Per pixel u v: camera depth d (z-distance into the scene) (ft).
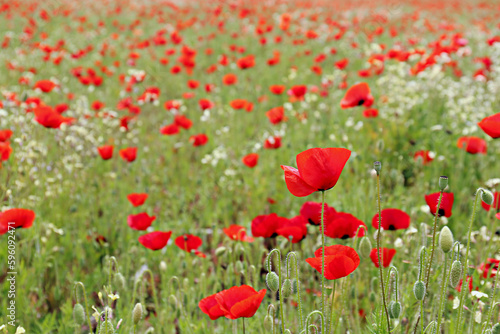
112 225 15.33
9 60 34.04
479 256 11.55
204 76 33.68
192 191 18.86
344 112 22.53
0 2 56.95
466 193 16.06
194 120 25.46
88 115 21.66
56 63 29.89
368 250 7.60
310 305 11.14
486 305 8.88
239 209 17.80
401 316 8.41
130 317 9.32
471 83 25.23
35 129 17.42
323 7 67.31
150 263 13.85
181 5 70.03
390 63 30.14
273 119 18.02
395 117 20.42
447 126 19.75
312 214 9.53
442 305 7.33
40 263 12.32
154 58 36.11
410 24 48.80
